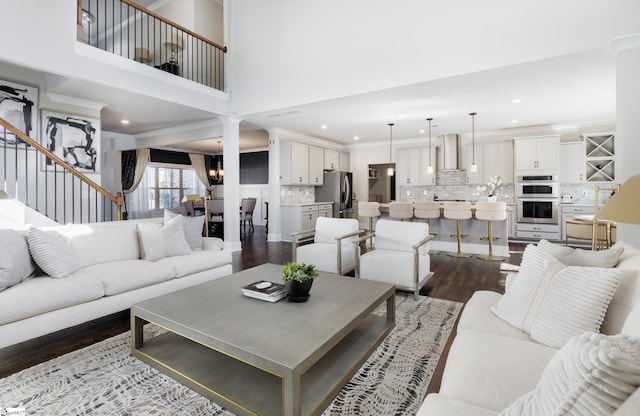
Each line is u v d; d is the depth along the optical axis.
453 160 7.55
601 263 1.68
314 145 8.22
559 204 6.53
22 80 4.54
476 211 5.37
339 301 2.15
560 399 0.67
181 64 6.56
